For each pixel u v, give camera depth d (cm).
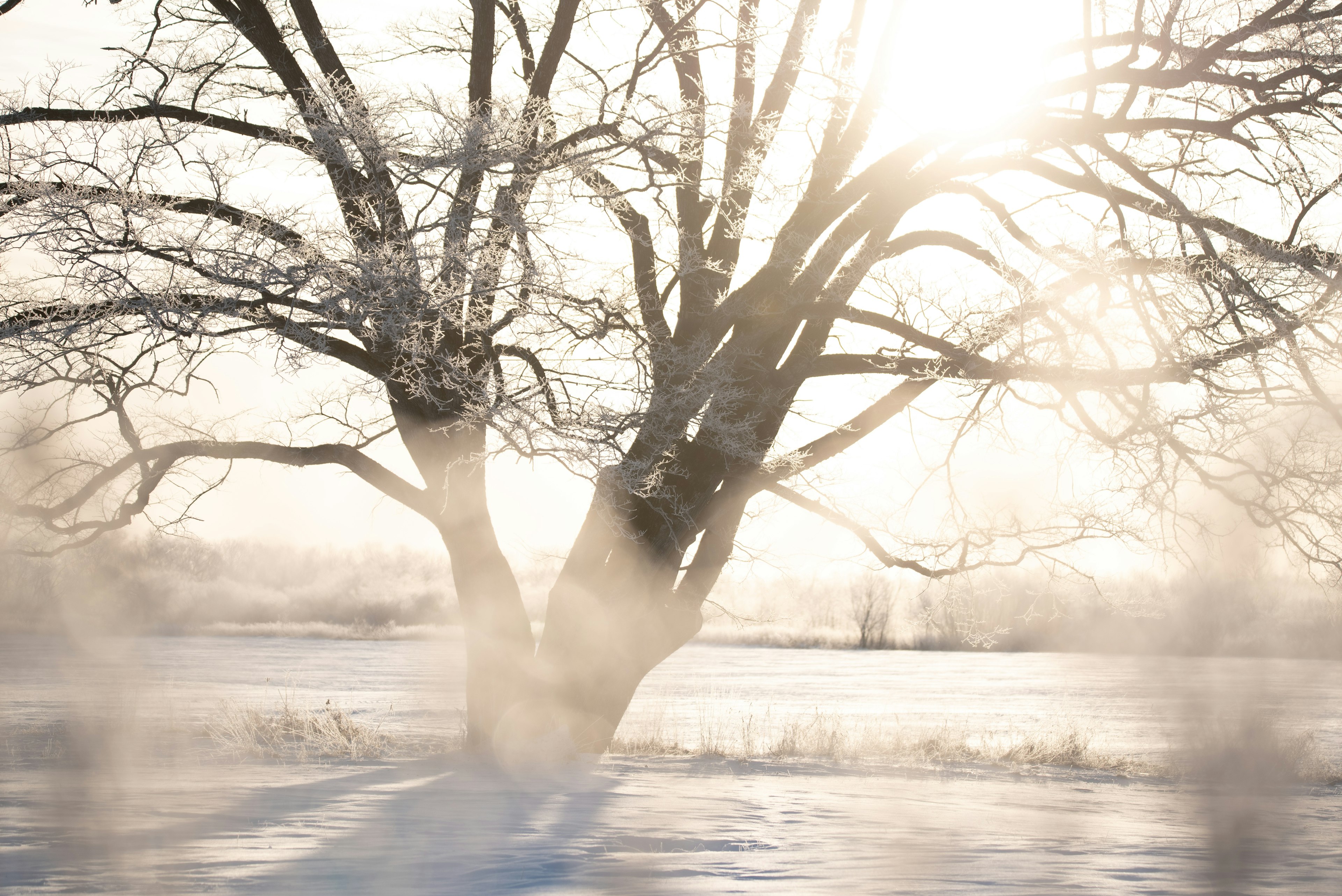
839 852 815
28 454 1430
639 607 1539
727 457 1523
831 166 1568
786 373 1577
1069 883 715
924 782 1412
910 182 1584
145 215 1291
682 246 1496
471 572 1538
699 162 1548
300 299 1315
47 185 1309
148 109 1503
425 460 1523
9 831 845
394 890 648
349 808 986
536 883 672
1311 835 1000
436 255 1269
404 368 1332
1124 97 1534
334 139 1300
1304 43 1492
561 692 1523
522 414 1293
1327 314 1420
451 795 1091
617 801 1077
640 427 1357
